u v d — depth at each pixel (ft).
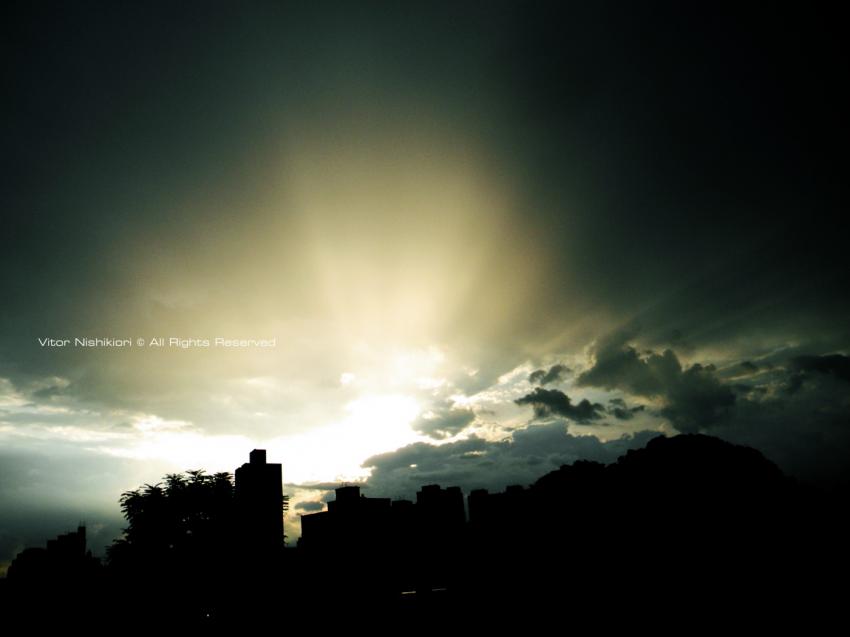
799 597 77.10
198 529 135.13
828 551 80.94
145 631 122.21
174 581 127.13
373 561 127.95
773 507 89.97
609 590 91.91
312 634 111.75
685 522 92.27
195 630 119.75
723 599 80.53
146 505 137.08
